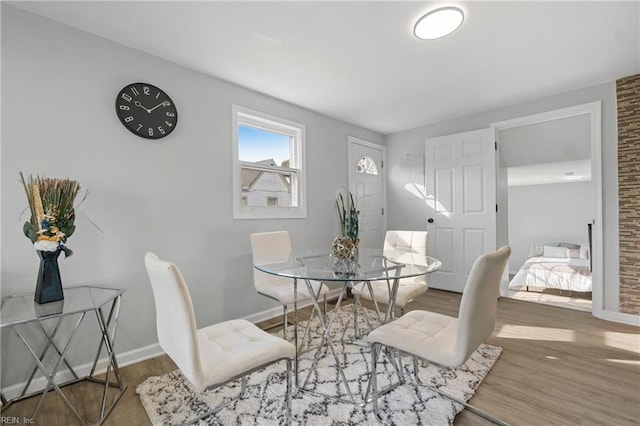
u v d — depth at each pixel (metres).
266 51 2.16
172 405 1.57
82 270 1.88
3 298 1.59
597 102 2.79
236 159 2.71
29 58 1.71
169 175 2.28
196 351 1.10
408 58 2.28
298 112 3.30
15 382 1.66
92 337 1.92
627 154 2.64
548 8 1.72
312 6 1.69
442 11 1.73
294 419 1.46
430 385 1.73
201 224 2.47
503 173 4.16
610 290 2.75
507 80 2.69
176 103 2.32
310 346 2.29
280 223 3.11
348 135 3.97
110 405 1.58
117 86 2.03
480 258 1.19
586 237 5.80
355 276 1.60
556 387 1.71
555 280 3.83
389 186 4.56
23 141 1.69
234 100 2.71
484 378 1.81
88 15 1.75
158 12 1.73
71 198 1.62
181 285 1.09
